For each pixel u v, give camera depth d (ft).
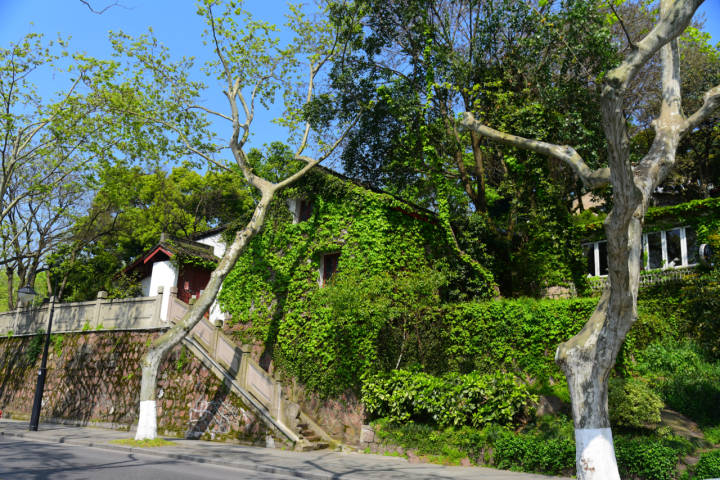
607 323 29.17
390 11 69.56
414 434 47.88
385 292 56.44
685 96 86.58
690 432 41.70
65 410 74.18
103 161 71.87
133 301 73.20
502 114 68.28
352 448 50.80
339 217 65.82
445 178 74.69
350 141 76.48
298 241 69.10
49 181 83.30
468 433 45.19
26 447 48.32
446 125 72.43
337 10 63.52
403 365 58.80
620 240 26.48
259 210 59.93
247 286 72.69
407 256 64.59
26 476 31.91
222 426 56.85
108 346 73.36
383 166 77.51
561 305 54.70
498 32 69.05
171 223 143.43
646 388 42.50
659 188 101.24
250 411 55.06
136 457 43.83
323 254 67.62
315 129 70.38
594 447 28.37
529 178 70.54
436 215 70.64
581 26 60.39
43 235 105.29
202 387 60.54
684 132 32.48
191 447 49.85
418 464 42.78
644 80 81.87
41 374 64.49
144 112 65.77
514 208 76.84
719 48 77.25
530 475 37.52
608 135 25.13
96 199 114.42
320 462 42.55
